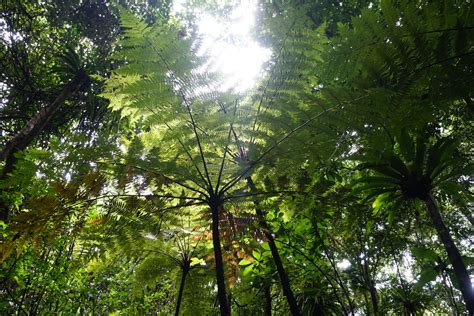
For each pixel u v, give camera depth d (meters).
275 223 4.50
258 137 2.30
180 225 3.00
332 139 2.28
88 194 2.24
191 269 4.06
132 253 3.45
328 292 6.96
